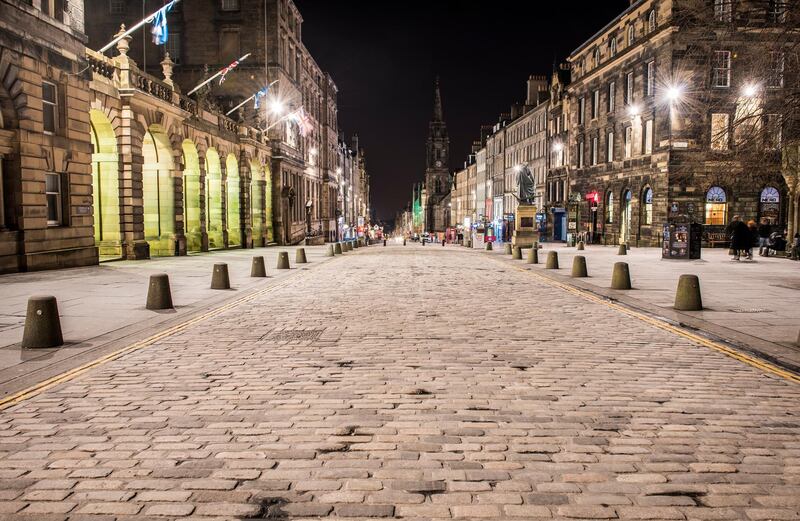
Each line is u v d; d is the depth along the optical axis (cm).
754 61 1301
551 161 6575
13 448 502
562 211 6141
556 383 700
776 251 3083
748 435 537
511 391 665
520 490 427
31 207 2066
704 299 1420
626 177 4641
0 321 1107
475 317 1183
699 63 1415
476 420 568
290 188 5572
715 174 1518
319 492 422
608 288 1686
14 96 1978
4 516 389
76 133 2319
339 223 9325
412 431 538
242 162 4575
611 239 4994
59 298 1411
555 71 6412
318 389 671
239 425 554
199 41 5147
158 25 2388
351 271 2327
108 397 644
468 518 388
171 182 3206
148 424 558
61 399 637
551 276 2078
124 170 2700
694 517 392
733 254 3092
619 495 421
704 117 1594
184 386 686
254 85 5166
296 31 6319
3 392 662
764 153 1330
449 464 469
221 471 455
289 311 1262
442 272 2283
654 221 4144
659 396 654
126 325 1076
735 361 821
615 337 984
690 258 2794
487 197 9825
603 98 5106
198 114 3659
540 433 536
